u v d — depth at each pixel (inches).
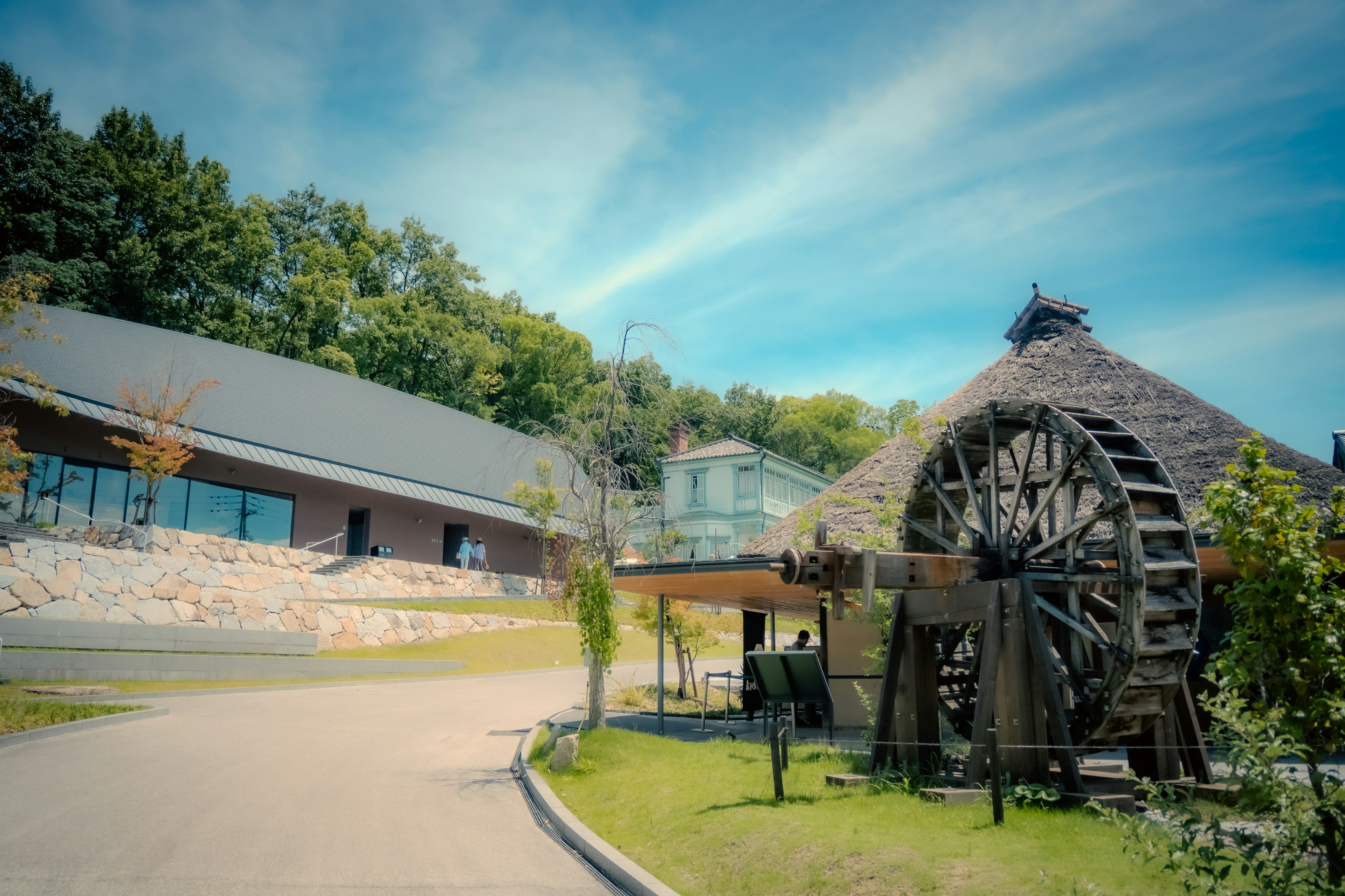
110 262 1914.4
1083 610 417.4
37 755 474.0
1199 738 388.2
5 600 807.1
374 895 271.3
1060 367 708.0
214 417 1203.2
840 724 676.1
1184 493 556.1
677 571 553.9
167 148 2241.6
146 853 305.0
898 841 268.5
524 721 699.4
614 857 305.3
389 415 1546.5
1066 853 247.0
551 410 2401.6
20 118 1867.6
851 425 3046.3
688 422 2247.8
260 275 2271.2
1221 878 182.4
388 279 2669.8
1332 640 180.1
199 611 983.0
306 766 482.0
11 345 935.0
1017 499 408.5
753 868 276.2
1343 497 196.2
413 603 1258.6
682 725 685.3
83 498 1092.5
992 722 352.8
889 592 587.5
